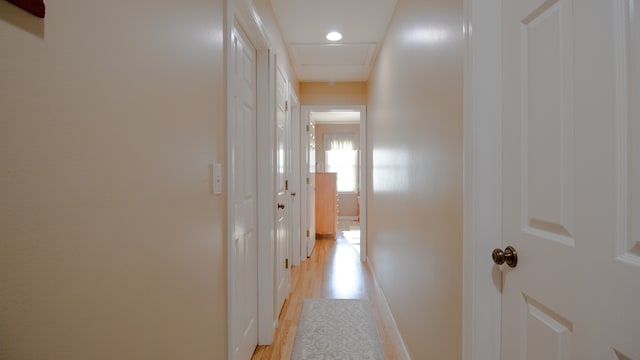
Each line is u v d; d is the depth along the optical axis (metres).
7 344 0.43
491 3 0.97
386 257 2.70
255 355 2.00
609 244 0.60
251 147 1.98
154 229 0.78
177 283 0.90
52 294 0.49
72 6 0.52
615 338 0.58
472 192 1.00
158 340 0.79
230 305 1.32
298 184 4.09
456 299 1.15
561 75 0.72
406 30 1.98
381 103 3.04
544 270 0.78
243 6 1.52
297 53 3.26
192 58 0.99
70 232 0.52
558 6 0.73
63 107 0.51
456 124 1.15
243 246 1.80
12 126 0.43
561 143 0.72
